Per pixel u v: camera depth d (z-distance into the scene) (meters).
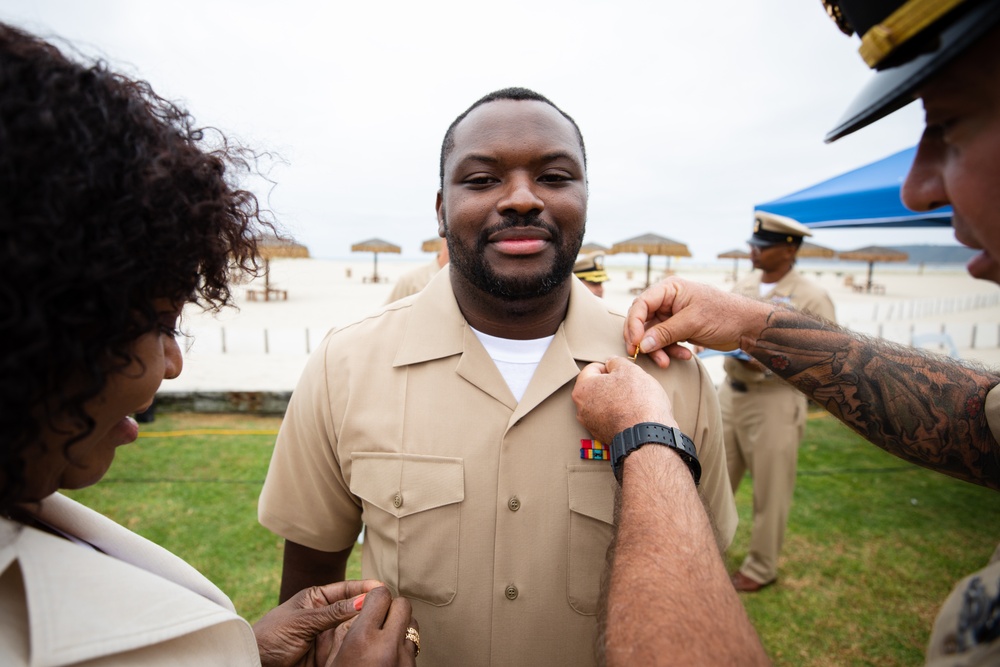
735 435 3.53
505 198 1.13
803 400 3.30
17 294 0.51
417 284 3.79
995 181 0.58
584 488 1.20
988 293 37.97
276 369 8.93
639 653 0.72
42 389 0.57
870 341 1.28
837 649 2.74
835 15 0.74
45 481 0.65
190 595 0.68
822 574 3.34
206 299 0.82
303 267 67.06
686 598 0.76
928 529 3.85
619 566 0.84
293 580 1.50
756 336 1.31
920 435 1.17
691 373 1.38
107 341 0.60
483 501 1.18
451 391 1.25
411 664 0.92
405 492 1.20
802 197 4.49
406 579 1.19
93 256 0.56
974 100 0.57
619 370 1.19
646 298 1.34
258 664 0.75
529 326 1.30
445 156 1.33
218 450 5.25
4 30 0.54
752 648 0.72
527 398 1.22
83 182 0.53
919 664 2.64
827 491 4.50
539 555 1.17
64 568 0.60
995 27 0.53
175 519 3.89
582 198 1.21
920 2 0.55
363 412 1.26
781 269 4.00
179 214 0.68
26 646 0.56
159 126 0.68
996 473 1.11
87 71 0.58
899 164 3.78
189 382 7.96
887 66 0.63
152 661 0.62
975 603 0.71
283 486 1.39
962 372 1.17
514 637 1.15
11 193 0.50
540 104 1.19
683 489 0.93
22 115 0.51
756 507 3.24
